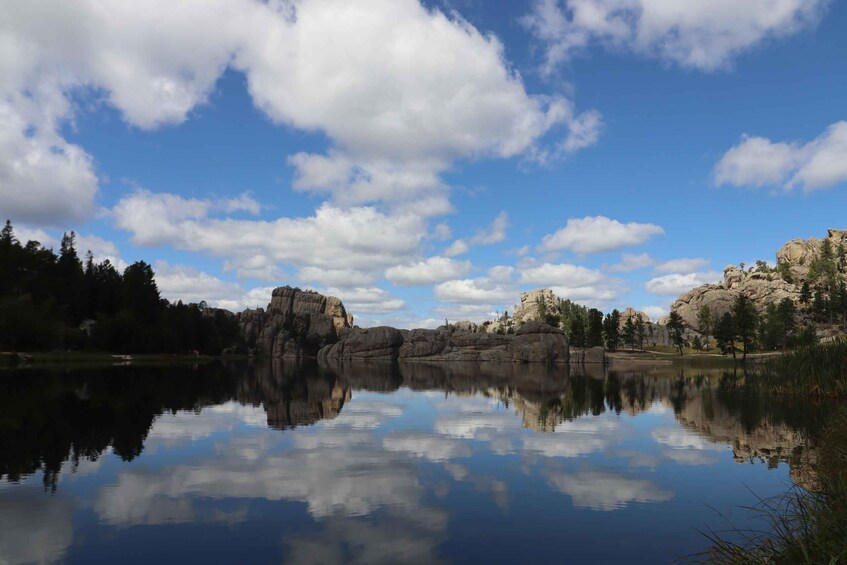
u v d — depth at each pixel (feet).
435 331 462.19
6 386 113.50
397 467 45.29
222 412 81.10
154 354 354.13
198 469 44.11
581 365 335.67
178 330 401.70
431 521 31.71
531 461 47.91
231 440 57.36
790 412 75.25
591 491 38.19
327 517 32.32
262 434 61.46
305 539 28.63
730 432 62.23
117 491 37.52
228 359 404.77
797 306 560.61
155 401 93.71
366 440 58.13
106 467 44.55
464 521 31.71
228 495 36.76
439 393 120.26
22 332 264.52
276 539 28.60
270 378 175.32
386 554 26.68
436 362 409.69
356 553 26.76
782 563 20.68
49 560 25.70
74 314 372.99
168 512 33.06
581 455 50.60
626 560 26.13
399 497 36.55
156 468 44.37
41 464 45.47
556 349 377.50
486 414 81.61
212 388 126.21
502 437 60.49
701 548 27.63
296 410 85.20
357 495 37.01
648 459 48.55
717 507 34.47
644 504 35.12
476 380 172.35
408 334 465.88
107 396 99.19
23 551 26.73
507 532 29.89
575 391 126.11
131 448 52.49
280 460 47.73
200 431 63.10
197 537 28.86
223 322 538.06
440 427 67.87
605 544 28.22
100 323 330.54
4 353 223.30
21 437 57.52
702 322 584.81
